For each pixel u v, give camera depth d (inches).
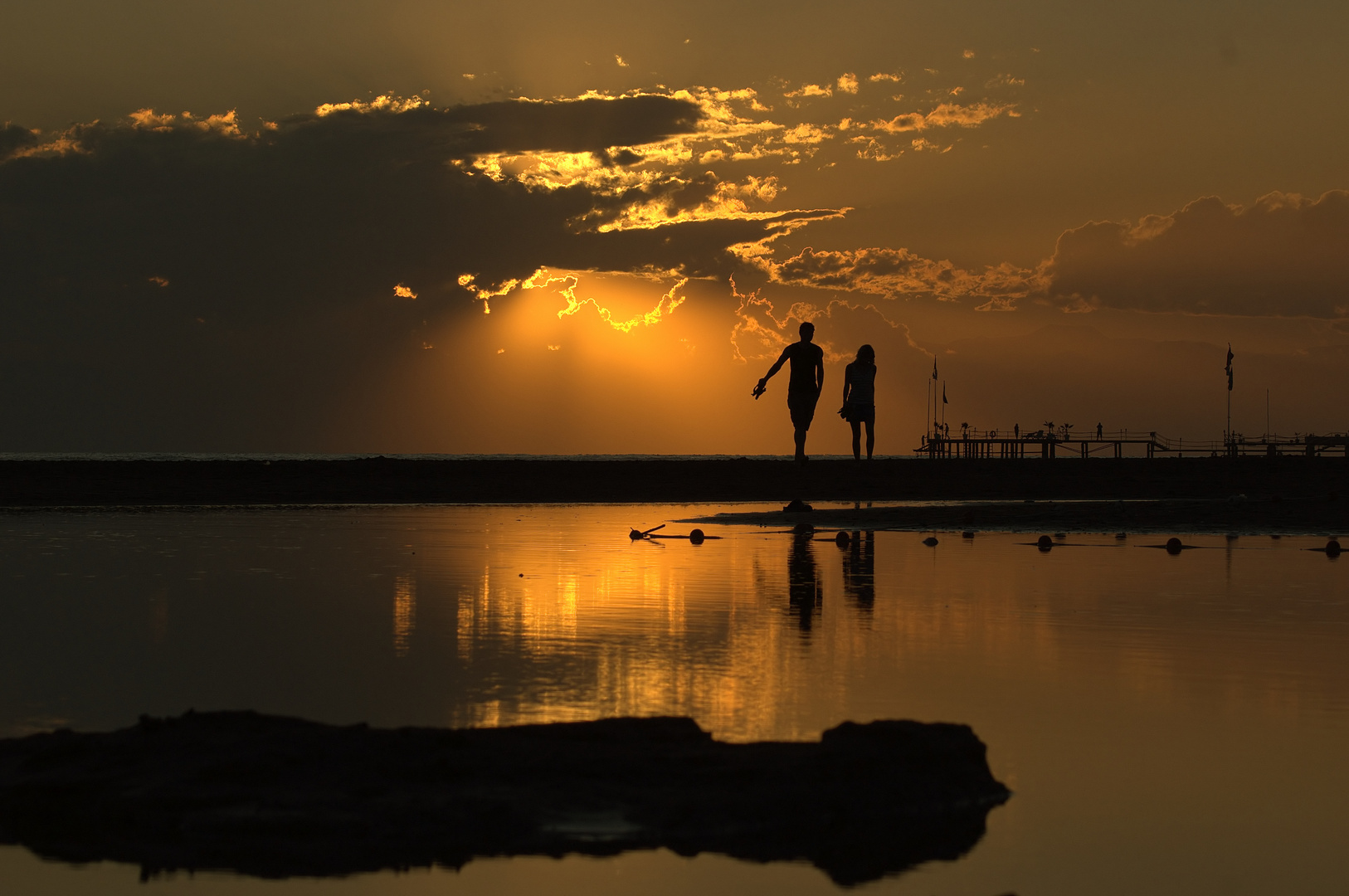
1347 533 1539.1
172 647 662.5
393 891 317.1
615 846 352.5
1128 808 398.0
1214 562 1175.6
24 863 335.0
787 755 415.8
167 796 368.2
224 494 2411.4
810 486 2511.1
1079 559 1196.5
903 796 393.4
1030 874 341.1
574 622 761.0
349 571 1059.9
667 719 460.4
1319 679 592.4
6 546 1291.8
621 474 3011.8
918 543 1382.9
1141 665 627.8
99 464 3189.0
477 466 3304.6
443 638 697.0
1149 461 3435.0
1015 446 6471.5
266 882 324.2
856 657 641.6
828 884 331.3
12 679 571.8
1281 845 365.7
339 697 532.4
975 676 593.6
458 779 387.5
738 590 933.8
